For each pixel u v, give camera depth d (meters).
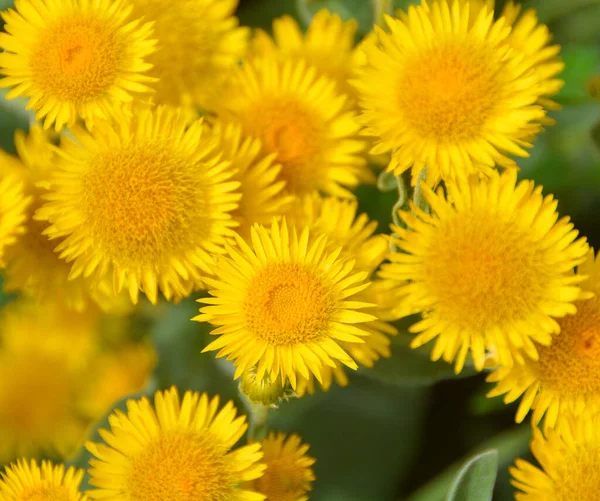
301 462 0.34
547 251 0.33
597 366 0.34
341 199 0.37
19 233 0.35
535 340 0.34
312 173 0.36
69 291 0.36
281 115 0.36
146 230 0.34
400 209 0.34
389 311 0.34
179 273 0.34
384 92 0.34
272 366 0.33
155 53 0.35
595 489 0.33
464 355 0.33
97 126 0.34
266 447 0.34
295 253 0.33
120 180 0.34
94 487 0.35
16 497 0.34
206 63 0.36
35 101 0.34
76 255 0.34
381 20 0.37
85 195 0.34
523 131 0.34
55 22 0.34
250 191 0.35
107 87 0.34
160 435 0.34
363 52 0.35
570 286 0.33
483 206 0.33
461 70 0.34
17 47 0.35
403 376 0.36
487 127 0.34
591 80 0.37
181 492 0.33
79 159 0.34
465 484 0.33
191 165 0.34
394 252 0.33
